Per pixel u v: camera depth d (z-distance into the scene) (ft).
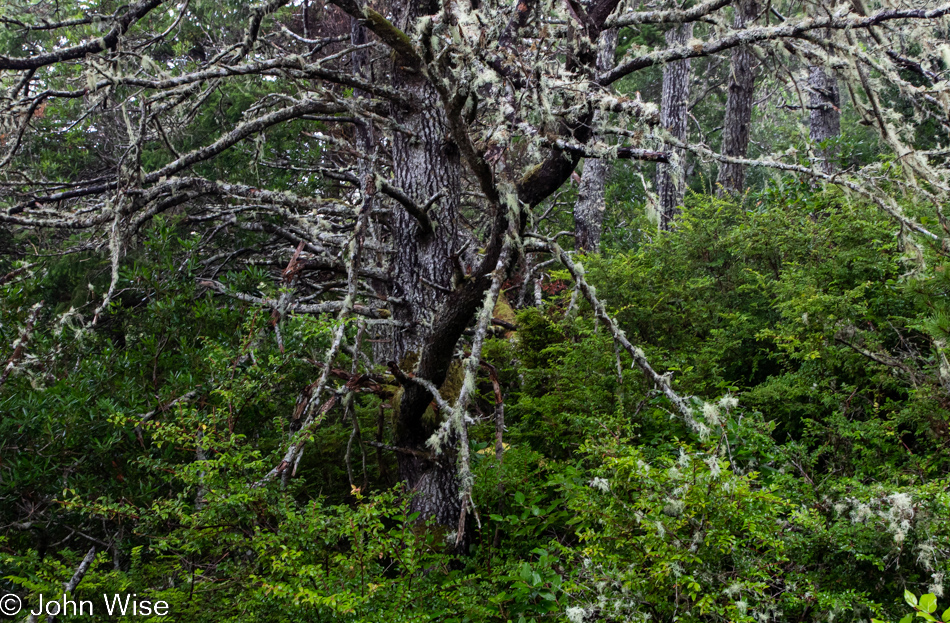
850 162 23.76
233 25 30.78
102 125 29.04
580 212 34.24
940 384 12.51
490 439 18.34
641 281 21.22
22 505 14.24
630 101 11.38
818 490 11.23
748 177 43.96
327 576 10.66
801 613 9.73
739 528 9.71
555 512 14.34
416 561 11.50
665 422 15.35
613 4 12.80
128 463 14.60
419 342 16.16
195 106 21.38
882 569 9.12
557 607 10.47
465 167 27.04
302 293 27.66
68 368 17.07
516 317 23.38
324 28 35.81
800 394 14.80
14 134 18.40
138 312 19.52
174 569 11.76
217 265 26.02
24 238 31.76
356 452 18.81
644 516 9.52
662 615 9.35
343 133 28.68
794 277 17.37
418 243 16.25
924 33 11.87
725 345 18.22
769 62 13.34
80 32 22.53
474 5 12.43
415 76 15.84
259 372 13.62
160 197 19.63
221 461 11.41
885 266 15.39
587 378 17.06
